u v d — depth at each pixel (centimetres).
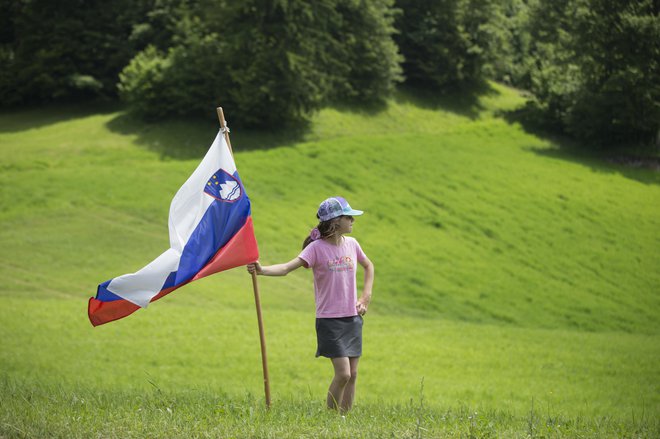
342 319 717
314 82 5203
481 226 3966
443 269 3381
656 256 3847
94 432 550
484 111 6525
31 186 3719
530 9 6694
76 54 5781
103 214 3453
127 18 5922
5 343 2016
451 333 2545
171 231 725
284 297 2823
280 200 3934
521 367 2169
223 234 734
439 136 5562
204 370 1922
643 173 5188
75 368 1845
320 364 2045
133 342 2133
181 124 5078
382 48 6012
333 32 5888
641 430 703
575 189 4706
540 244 3847
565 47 5700
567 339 2581
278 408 706
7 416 585
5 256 2934
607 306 3197
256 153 4638
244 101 4975
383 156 4844
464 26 6719
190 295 2722
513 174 4856
